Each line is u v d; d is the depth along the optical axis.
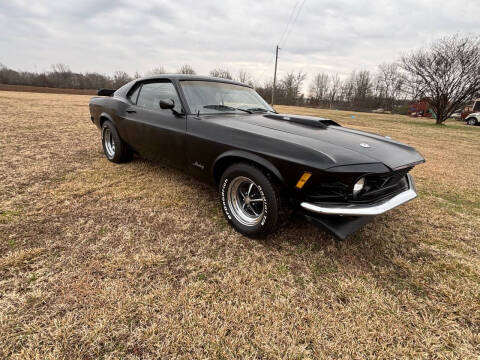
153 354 1.27
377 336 1.45
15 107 11.34
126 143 3.75
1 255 1.84
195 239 2.22
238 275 1.83
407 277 1.93
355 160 1.81
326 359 1.31
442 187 3.99
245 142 2.11
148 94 3.24
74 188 3.05
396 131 12.22
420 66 18.34
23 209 2.50
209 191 3.18
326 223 1.86
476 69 16.44
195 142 2.49
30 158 4.09
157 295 1.61
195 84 2.93
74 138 5.72
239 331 1.41
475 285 1.88
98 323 1.40
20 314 1.43
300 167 1.81
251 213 2.36
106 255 1.93
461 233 2.60
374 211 1.78
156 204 2.78
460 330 1.52
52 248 1.97
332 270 1.96
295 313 1.55
